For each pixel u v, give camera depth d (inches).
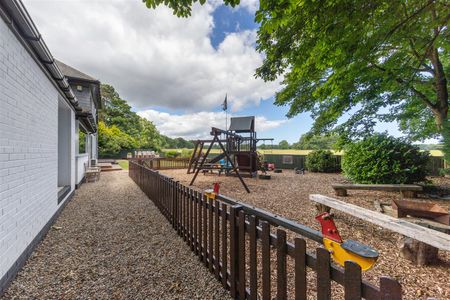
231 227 72.1
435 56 227.8
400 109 294.2
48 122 139.3
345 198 201.8
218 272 81.0
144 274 84.6
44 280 80.6
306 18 117.9
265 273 58.2
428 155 231.9
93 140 570.3
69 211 173.8
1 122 79.3
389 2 114.3
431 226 95.5
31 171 107.7
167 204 153.3
